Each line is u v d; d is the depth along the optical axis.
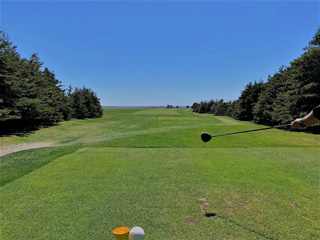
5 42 14.91
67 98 29.08
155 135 14.39
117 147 9.71
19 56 17.95
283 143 11.12
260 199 3.88
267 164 6.41
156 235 2.77
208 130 16.72
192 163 6.54
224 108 46.72
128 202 3.76
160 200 3.84
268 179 4.98
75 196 4.03
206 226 2.99
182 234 2.79
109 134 15.63
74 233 2.84
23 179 5.03
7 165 6.52
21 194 4.13
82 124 23.30
